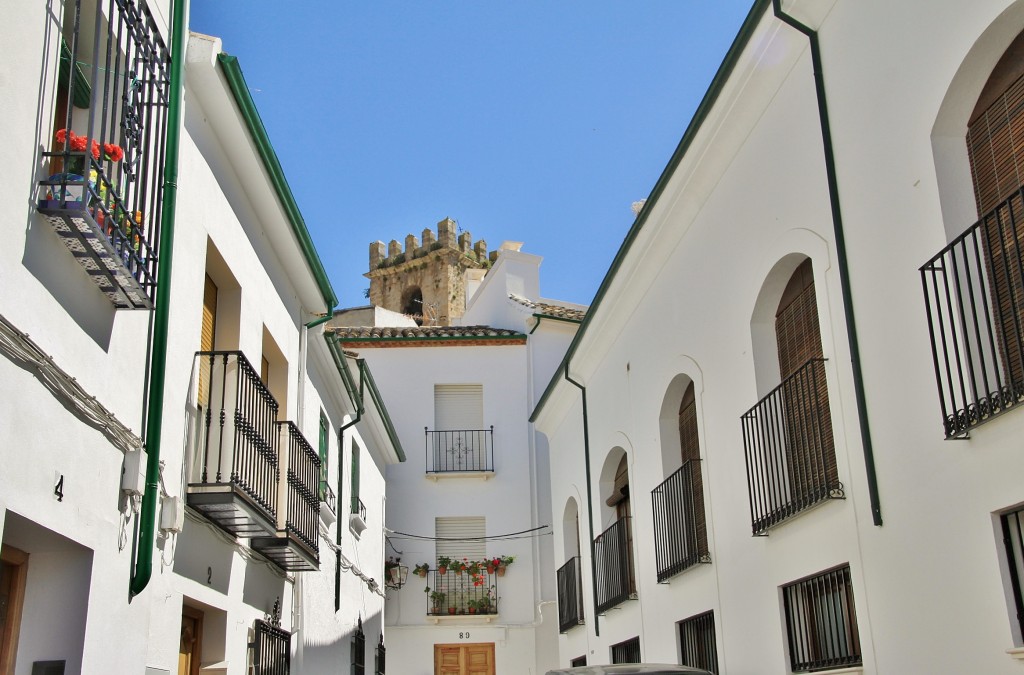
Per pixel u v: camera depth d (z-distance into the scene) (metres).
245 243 9.53
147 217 6.63
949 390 6.01
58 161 5.54
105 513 6.03
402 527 21.73
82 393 5.57
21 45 5.10
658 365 12.14
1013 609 5.59
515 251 24.91
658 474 12.10
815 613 8.20
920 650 6.43
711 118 9.57
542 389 22.80
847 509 7.41
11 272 4.91
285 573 10.87
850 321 7.29
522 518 21.88
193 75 7.84
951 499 6.12
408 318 29.22
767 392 9.12
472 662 20.88
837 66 7.55
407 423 22.50
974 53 5.98
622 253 12.54
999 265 6.02
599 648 15.08
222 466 8.20
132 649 6.41
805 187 8.12
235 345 9.14
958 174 6.32
